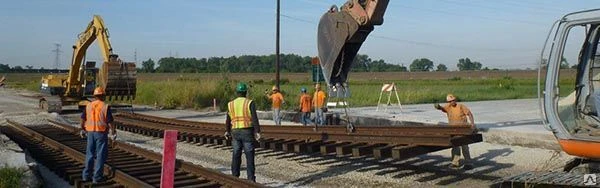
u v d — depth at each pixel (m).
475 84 62.00
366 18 9.18
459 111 11.55
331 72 9.80
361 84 60.84
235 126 9.81
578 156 6.43
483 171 11.21
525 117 21.69
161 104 36.31
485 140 15.25
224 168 11.94
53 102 28.73
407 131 11.51
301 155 13.48
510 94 43.16
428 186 9.84
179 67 127.31
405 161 12.40
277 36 29.27
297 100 30.56
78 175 10.26
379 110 26.70
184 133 16.64
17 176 8.85
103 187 9.13
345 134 11.34
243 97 9.90
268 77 87.38
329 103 23.86
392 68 140.75
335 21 9.68
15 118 22.50
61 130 18.45
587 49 6.63
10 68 144.75
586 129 6.51
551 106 6.47
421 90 42.38
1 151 10.88
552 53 6.48
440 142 9.38
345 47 9.73
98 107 9.62
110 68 24.80
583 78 6.65
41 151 13.45
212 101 34.59
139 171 10.41
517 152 13.37
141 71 125.00
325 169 11.62
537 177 6.25
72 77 30.00
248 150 9.76
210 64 130.50
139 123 19.80
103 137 9.63
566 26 6.33
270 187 9.17
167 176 6.55
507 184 6.40
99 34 25.77
